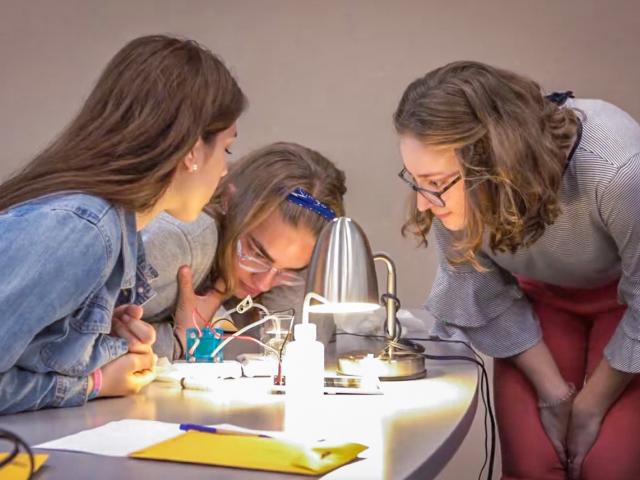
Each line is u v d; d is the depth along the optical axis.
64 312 1.38
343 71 3.69
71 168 1.46
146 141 1.48
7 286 1.32
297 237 2.16
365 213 3.68
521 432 2.21
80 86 3.78
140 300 1.78
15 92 3.79
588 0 3.54
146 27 3.76
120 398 1.55
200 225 2.12
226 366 1.78
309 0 3.70
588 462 2.10
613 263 2.05
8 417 1.37
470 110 1.70
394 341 1.84
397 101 3.66
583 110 1.91
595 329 2.26
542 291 2.31
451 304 2.24
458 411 1.42
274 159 2.21
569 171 1.86
